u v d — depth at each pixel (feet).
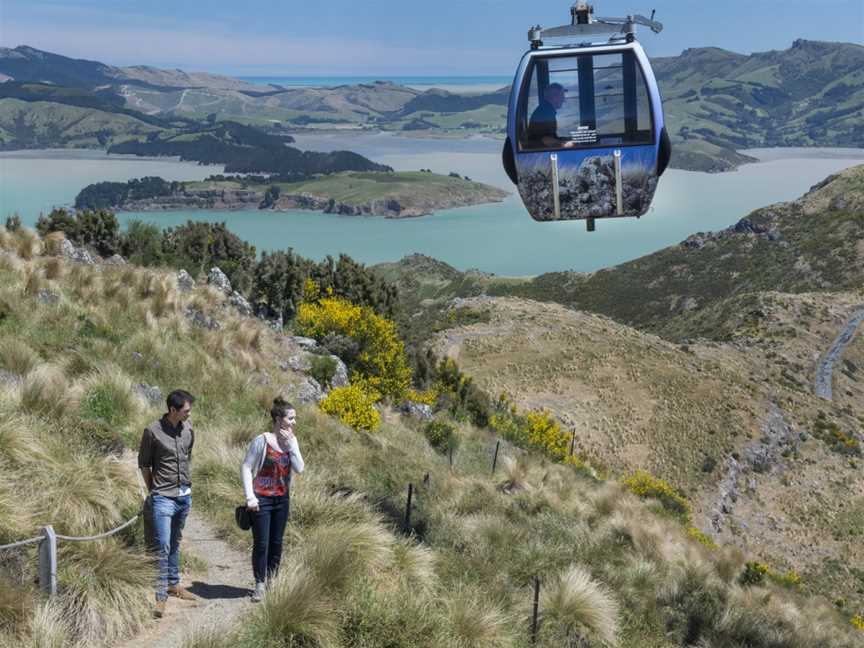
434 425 89.20
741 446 306.96
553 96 42.16
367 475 54.39
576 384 330.95
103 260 99.96
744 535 259.19
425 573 32.35
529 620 33.60
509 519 53.42
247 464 28.02
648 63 41.32
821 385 570.87
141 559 26.71
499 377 334.65
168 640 24.35
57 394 37.63
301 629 24.47
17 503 26.76
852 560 256.32
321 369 86.84
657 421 308.19
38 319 55.11
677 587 48.93
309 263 159.63
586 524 59.47
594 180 42.73
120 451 36.65
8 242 72.38
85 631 23.38
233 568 31.48
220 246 129.29
